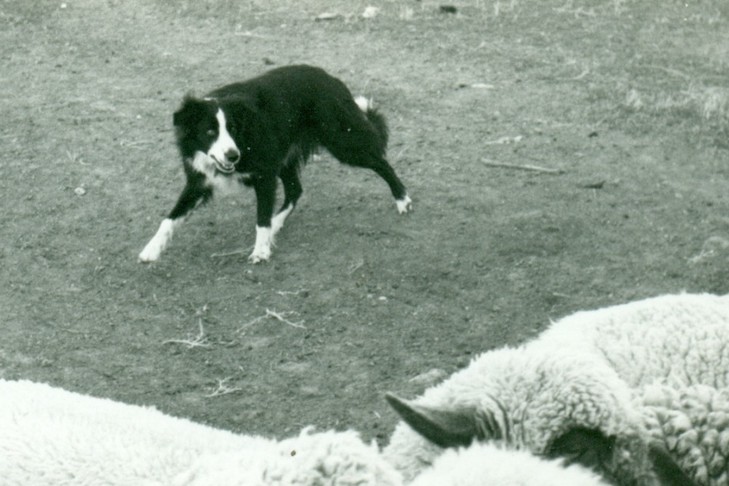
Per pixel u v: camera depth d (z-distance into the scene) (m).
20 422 4.48
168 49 17.47
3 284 10.77
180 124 11.22
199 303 10.38
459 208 12.05
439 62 16.84
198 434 4.78
